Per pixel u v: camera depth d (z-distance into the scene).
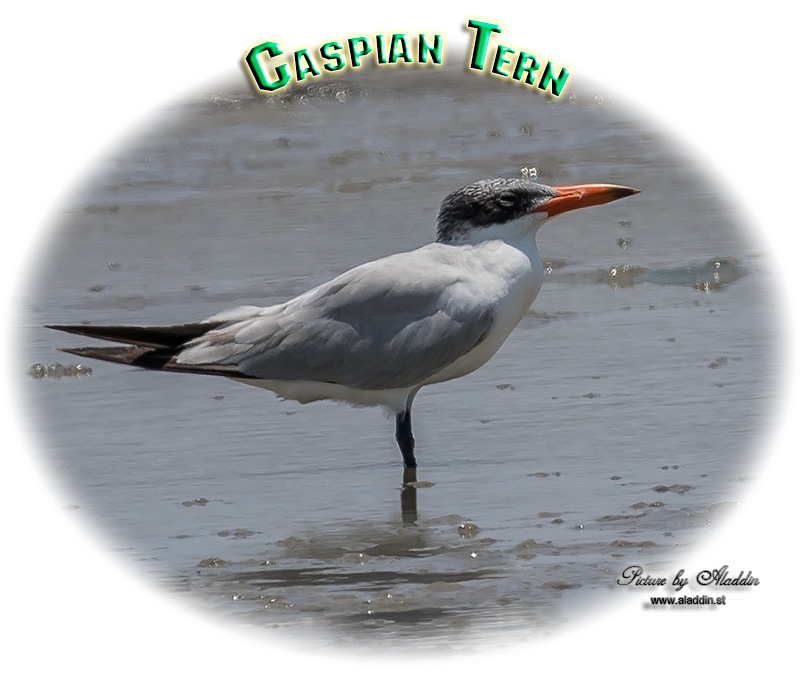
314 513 12.07
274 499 12.41
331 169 23.58
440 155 24.12
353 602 10.37
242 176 23.36
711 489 12.26
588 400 14.41
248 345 13.16
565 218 21.06
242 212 21.52
